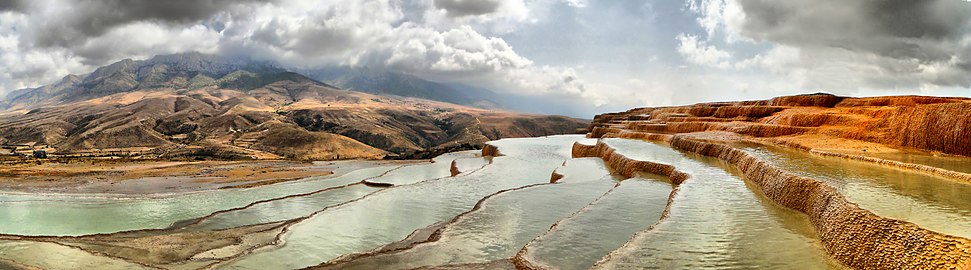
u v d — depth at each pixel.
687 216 19.75
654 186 28.92
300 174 62.31
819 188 19.53
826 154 29.41
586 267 16.22
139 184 53.06
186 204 39.69
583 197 29.08
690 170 30.09
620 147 44.56
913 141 31.39
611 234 19.67
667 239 17.06
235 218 32.03
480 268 17.61
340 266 19.00
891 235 13.47
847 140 36.19
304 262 21.52
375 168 67.31
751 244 16.34
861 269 13.58
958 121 27.48
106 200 41.78
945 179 20.83
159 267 21.27
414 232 24.52
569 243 18.62
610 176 35.97
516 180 39.69
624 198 25.81
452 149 104.69
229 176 60.31
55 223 33.34
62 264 21.80
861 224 14.64
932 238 12.42
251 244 24.48
